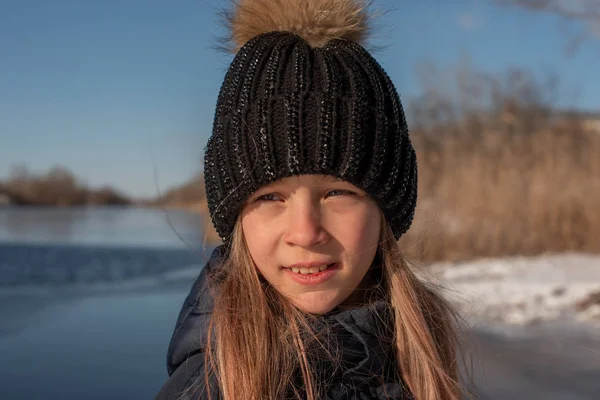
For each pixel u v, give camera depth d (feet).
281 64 4.50
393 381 4.73
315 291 4.28
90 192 174.60
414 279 5.34
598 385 10.44
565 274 23.30
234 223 4.62
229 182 4.46
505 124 37.32
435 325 5.46
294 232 4.19
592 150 33.01
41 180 168.14
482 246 28.84
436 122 41.83
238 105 4.47
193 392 4.27
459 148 35.86
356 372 4.44
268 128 4.30
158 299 19.43
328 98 4.34
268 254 4.33
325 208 4.31
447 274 23.62
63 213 126.62
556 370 11.15
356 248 4.34
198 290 4.76
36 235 55.93
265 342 4.40
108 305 18.08
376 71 4.82
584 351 12.52
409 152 4.98
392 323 4.96
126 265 29.91
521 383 10.46
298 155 4.22
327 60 4.58
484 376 10.73
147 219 101.65
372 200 4.52
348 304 4.96
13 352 12.38
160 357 12.29
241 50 4.82
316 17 4.88
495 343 13.16
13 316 15.90
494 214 29.94
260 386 4.29
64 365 11.56
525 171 32.04
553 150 32.83
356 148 4.32
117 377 10.89
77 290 21.29
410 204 5.02
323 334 4.35
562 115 38.63
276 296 4.63
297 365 4.36
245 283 4.53
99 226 76.28
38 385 10.34
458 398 5.20
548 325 15.02
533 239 29.25
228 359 4.33
